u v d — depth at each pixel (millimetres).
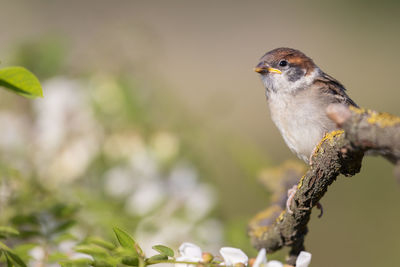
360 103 5660
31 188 3117
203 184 3174
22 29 4945
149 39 3207
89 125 3178
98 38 3207
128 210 3150
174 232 3139
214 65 5887
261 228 3064
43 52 3199
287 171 3137
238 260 3008
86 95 3184
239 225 3133
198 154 3188
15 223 3059
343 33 6840
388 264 3412
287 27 6777
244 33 6566
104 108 3178
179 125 3189
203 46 6246
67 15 5383
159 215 3145
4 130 3178
